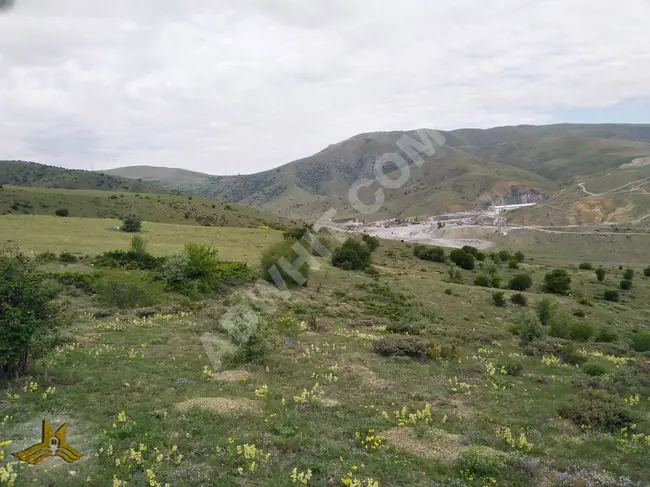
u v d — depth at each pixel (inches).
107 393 509.0
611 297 2554.1
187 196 5487.2
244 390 559.2
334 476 353.7
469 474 372.5
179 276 1440.7
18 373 533.6
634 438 476.1
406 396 579.5
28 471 336.8
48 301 574.2
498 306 1927.9
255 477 350.3
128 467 346.6
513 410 554.3
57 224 2411.4
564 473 383.6
